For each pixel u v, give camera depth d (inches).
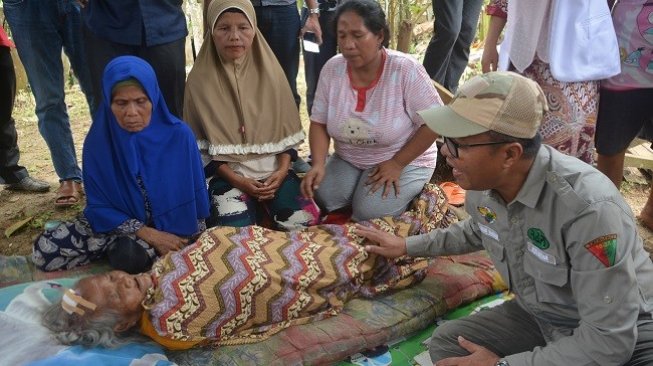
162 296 80.7
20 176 148.0
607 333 60.9
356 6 100.5
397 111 110.0
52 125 134.9
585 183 61.7
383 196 111.8
